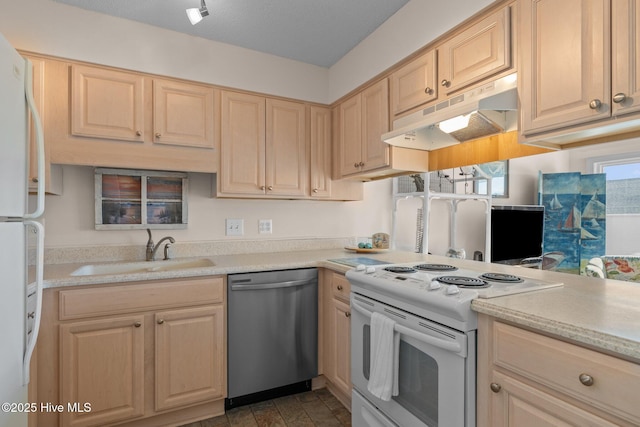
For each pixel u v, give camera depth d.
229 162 2.27
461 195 3.04
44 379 1.53
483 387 1.10
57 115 1.82
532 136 1.30
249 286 1.94
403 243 3.18
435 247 3.45
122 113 1.96
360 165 2.34
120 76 1.97
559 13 1.20
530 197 4.29
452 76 1.65
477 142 1.92
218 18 2.01
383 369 1.39
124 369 1.67
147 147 2.04
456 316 1.12
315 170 2.59
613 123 1.06
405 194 2.90
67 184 2.05
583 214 3.94
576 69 1.14
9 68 1.02
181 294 1.79
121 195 2.17
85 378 1.60
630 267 2.42
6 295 1.00
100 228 2.11
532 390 0.95
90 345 1.61
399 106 2.00
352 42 2.31
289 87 2.50
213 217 2.46
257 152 2.37
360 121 2.35
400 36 1.95
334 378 2.04
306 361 2.12
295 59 2.52
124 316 1.67
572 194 3.94
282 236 2.69
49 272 1.72
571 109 1.16
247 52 2.35
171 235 2.33
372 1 1.89
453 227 3.43
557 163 4.47
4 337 0.99
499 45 1.42
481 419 1.11
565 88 1.18
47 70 1.80
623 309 1.00
